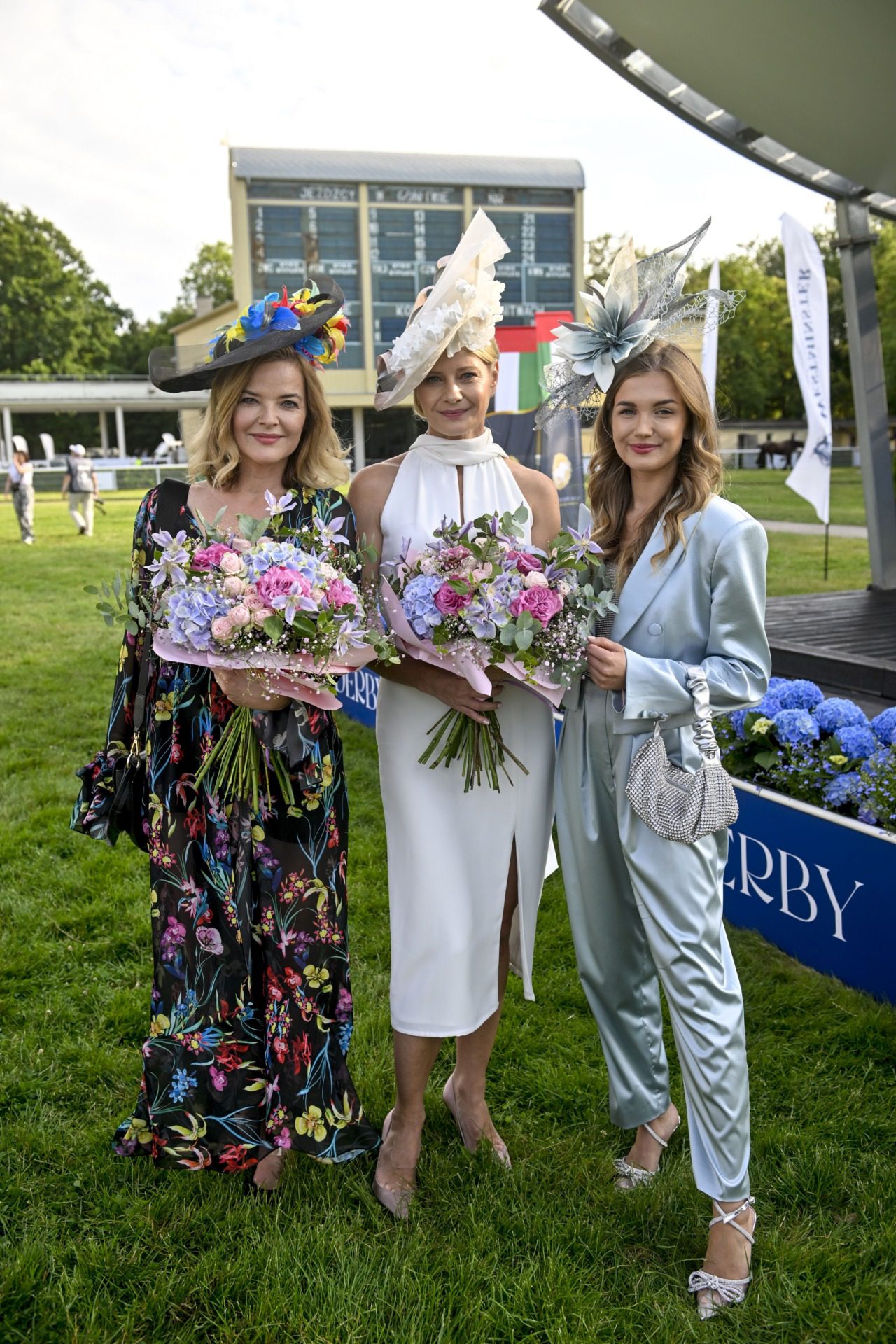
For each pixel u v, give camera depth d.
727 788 1.83
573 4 6.07
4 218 59.91
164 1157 2.05
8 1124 2.41
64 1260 2.00
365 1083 2.55
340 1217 2.09
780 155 7.29
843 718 3.40
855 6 4.98
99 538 15.89
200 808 2.01
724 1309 1.85
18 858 3.97
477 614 1.86
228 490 2.06
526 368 6.68
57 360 59.72
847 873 2.94
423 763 2.11
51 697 6.49
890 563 8.12
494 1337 1.81
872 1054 2.64
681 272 1.88
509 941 2.36
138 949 3.28
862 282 7.80
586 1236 2.03
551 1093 2.52
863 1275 1.91
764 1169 2.22
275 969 2.05
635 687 1.83
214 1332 1.84
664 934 1.89
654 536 1.93
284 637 1.80
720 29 5.51
